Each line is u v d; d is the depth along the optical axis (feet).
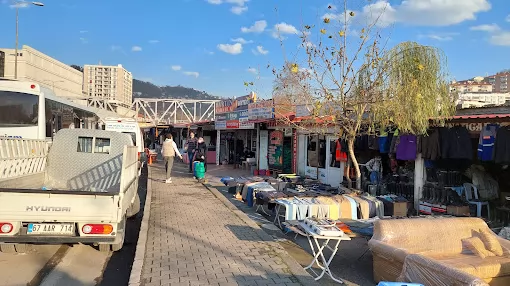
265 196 27.99
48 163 27.89
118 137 29.22
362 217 24.88
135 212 29.71
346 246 22.34
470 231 18.01
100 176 28.27
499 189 28.50
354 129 27.91
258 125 56.49
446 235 17.58
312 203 24.75
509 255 16.85
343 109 26.91
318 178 44.34
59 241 17.67
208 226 25.17
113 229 18.25
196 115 174.81
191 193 39.24
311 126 33.55
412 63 25.35
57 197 17.63
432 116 25.75
